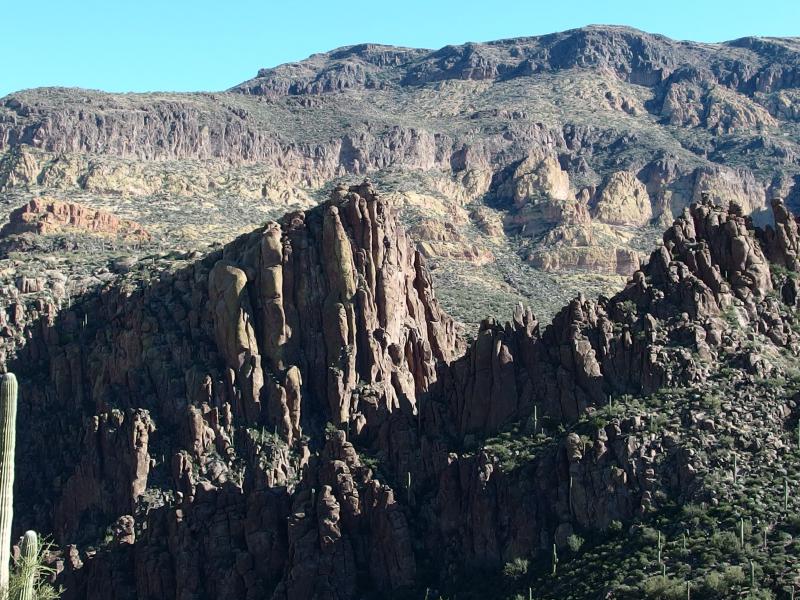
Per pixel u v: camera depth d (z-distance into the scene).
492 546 141.38
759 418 139.38
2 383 75.06
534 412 148.38
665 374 145.38
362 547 147.12
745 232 155.75
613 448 139.38
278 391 182.50
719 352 147.25
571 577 130.25
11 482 75.38
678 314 150.62
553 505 139.50
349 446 156.50
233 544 151.50
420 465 153.62
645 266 158.38
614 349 149.25
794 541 123.31
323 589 143.75
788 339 149.62
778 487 131.00
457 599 137.50
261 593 147.25
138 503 177.75
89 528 179.62
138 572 153.62
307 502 149.75
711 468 134.75
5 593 75.44
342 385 180.00
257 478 173.50
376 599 143.50
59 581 157.50
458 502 146.50
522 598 130.12
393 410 172.50
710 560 123.81
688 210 160.50
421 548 146.25
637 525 132.88
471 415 154.25
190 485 177.00
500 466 145.00
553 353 152.50
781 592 117.00
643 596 121.69
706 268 153.38
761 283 153.25
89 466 183.75
